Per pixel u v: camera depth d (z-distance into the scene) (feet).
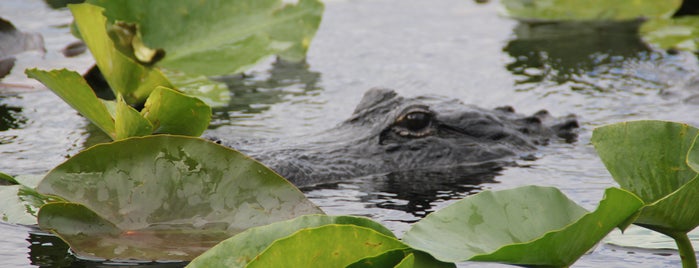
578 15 56.24
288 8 39.78
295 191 21.97
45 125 35.88
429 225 17.97
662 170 18.92
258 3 39.60
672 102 40.93
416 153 32.09
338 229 16.65
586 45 50.85
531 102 41.68
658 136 19.04
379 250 17.16
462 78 45.62
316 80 45.16
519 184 29.76
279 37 39.47
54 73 24.50
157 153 21.86
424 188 29.14
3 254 21.45
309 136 32.78
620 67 46.70
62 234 21.22
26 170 29.37
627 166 19.24
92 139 33.91
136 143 21.76
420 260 17.30
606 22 55.77
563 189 28.96
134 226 21.56
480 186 29.55
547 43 51.57
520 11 57.11
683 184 18.52
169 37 37.93
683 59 47.26
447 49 50.78
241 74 46.16
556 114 39.65
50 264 20.77
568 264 17.30
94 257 20.63
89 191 21.62
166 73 39.81
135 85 32.53
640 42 50.96
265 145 31.19
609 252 22.20
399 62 48.42
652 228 18.01
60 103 39.29
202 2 38.27
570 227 16.46
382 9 58.95
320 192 28.30
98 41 31.96
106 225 21.48
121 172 21.76
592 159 33.04
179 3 37.73
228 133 35.19
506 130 34.78
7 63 43.04
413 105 33.27
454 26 55.36
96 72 41.14
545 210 18.12
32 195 24.39
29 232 23.15
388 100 34.73
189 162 21.91
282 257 16.51
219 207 21.77
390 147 32.07
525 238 17.66
